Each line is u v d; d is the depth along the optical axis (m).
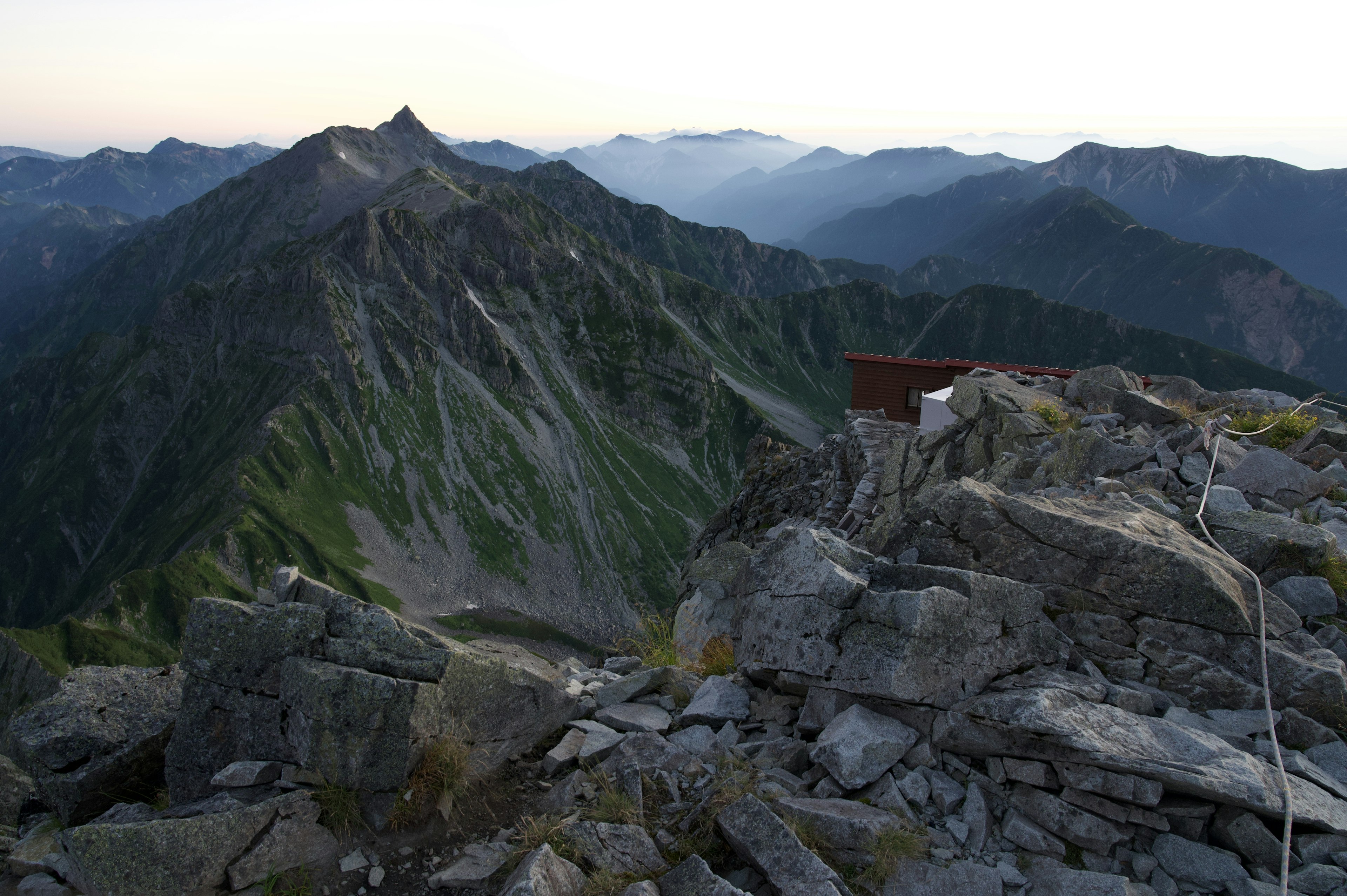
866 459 25.00
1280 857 6.01
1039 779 6.68
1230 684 7.54
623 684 10.07
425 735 7.32
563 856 6.48
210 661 7.53
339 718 7.01
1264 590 8.65
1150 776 6.30
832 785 7.03
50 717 8.09
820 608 7.98
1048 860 6.22
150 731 8.16
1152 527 9.16
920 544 9.52
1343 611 8.59
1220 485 11.53
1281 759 6.66
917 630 7.16
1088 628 8.33
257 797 6.98
